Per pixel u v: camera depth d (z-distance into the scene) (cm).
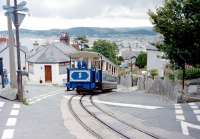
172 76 3136
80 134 1123
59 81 4900
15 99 1712
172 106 1828
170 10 1998
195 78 2941
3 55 5134
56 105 1755
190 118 1445
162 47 2114
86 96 2473
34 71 4981
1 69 2445
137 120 1409
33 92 2462
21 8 1622
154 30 2114
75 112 1584
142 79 3859
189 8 1916
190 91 2358
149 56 5588
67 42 6462
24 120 1289
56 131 1143
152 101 2100
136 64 9306
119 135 1138
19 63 1698
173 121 1381
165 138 1097
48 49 5116
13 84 1770
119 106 1848
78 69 2681
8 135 1061
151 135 1132
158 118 1451
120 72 6519
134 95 2664
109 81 3128
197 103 1922
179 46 2008
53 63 4878
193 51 1958
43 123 1258
